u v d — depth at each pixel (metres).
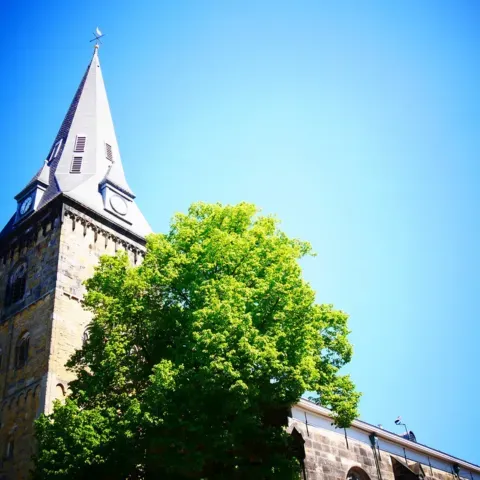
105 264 30.75
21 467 33.16
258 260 27.42
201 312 24.50
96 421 25.16
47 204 43.09
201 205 30.22
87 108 53.47
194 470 22.75
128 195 48.03
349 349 29.22
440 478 43.34
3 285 43.59
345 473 34.81
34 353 37.06
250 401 23.25
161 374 23.58
